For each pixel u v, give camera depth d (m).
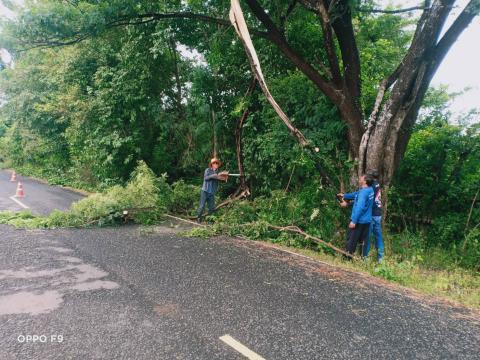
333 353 3.18
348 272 5.55
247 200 9.32
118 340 3.22
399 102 6.78
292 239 7.16
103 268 5.13
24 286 4.37
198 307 3.97
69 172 17.31
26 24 7.95
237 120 10.59
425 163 8.28
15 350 3.00
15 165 25.41
